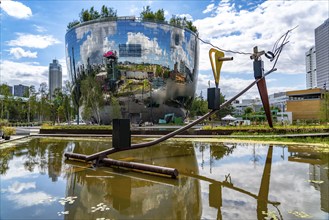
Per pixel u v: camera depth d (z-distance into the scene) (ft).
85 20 172.04
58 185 19.24
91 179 20.83
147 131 65.46
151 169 21.89
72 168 25.45
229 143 45.80
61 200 15.67
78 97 165.89
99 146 44.47
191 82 174.40
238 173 22.36
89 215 13.16
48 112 176.45
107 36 153.38
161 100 158.40
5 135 55.11
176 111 167.53
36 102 168.96
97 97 152.35
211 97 30.68
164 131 64.28
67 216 13.10
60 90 212.43
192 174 22.20
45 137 64.49
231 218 12.34
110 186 18.63
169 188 17.95
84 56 159.02
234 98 33.94
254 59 36.65
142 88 153.28
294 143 42.91
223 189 17.51
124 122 26.21
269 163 26.66
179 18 175.42
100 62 153.38
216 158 30.27
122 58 152.46
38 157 32.55
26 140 56.39
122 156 32.19
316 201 14.57
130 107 153.69
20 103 179.93
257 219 12.10
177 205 14.46
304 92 153.38
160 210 13.71
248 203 14.48
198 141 49.44
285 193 16.21
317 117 133.80
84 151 38.17
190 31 172.35
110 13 168.25
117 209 13.98
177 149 38.55
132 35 153.28
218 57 31.30
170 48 159.94
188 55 170.50
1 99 148.97
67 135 68.13
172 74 160.56
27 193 17.28
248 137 52.11
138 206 14.40
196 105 220.43
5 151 38.55
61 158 31.63
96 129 71.67
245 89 34.94
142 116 156.15
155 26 156.76
